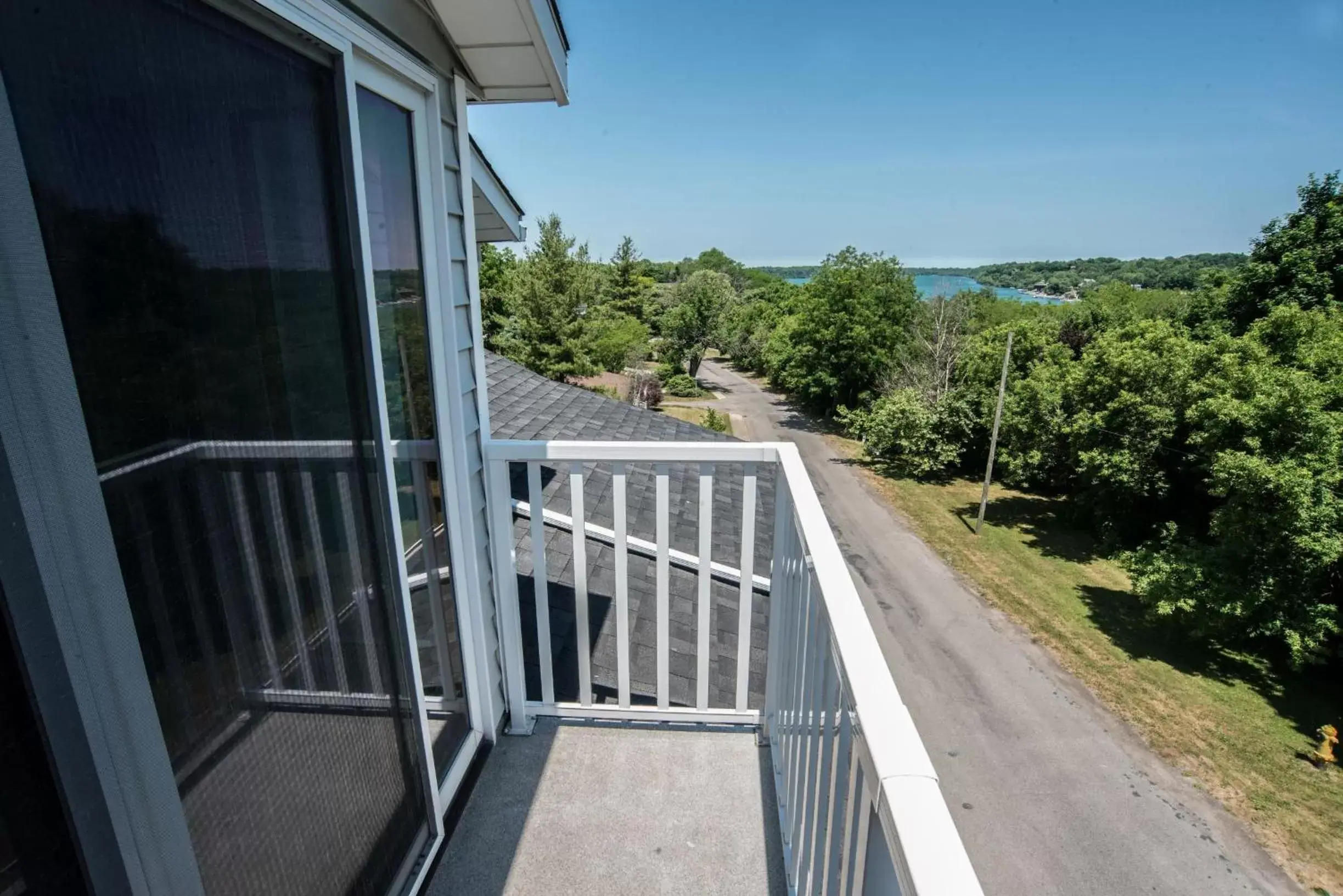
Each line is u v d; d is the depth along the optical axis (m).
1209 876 6.40
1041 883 6.39
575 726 2.06
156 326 0.70
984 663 9.83
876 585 12.21
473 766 1.86
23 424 0.54
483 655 1.88
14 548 0.54
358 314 1.13
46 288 0.56
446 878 1.55
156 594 0.70
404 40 1.33
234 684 0.83
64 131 0.58
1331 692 9.05
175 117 0.72
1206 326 16.39
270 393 0.90
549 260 22.69
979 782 7.57
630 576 3.10
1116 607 11.48
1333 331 11.77
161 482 0.71
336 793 1.09
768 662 1.93
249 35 0.85
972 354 18.17
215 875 0.80
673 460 1.86
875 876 0.69
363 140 1.26
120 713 0.65
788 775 1.57
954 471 18.84
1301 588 9.22
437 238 1.58
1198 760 7.86
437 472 1.64
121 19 0.64
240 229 0.83
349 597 1.12
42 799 0.58
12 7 0.53
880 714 0.71
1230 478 9.55
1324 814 7.07
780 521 1.74
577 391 6.82
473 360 1.80
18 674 0.55
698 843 1.66
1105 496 13.94
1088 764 7.82
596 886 1.54
